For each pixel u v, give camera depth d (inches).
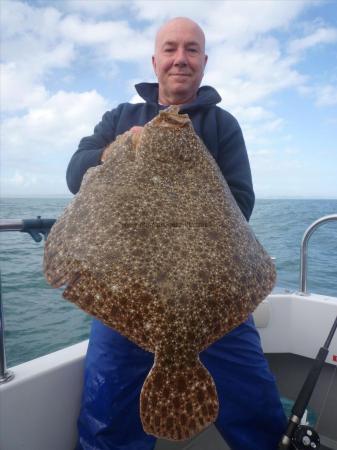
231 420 94.0
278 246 610.2
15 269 420.2
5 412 84.0
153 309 58.0
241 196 103.3
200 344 60.0
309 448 90.5
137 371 93.2
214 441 115.8
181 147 72.4
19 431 86.6
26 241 616.7
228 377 93.6
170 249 61.3
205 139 107.6
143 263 59.8
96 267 60.6
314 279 407.5
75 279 61.5
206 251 62.8
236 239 67.5
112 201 65.7
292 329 140.6
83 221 65.8
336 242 649.6
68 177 102.7
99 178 70.4
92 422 92.4
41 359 97.6
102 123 119.3
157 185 68.4
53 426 93.5
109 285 59.5
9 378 86.7
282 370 142.6
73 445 98.4
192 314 58.8
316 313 135.9
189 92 113.0
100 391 92.7
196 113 109.7
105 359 93.6
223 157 109.0
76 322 288.5
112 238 62.0
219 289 61.6
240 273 65.0
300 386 137.7
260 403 94.0
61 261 64.4
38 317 295.9
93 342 97.1
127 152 72.4
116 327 58.7
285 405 125.7
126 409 93.7
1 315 84.4
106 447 91.1
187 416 57.9
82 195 69.7
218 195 71.4
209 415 58.8
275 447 95.1
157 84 118.5
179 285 58.8
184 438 57.3
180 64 106.9
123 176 69.3
